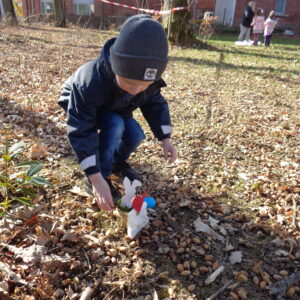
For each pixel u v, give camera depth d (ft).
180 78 20.75
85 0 66.08
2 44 26.30
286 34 64.54
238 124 13.46
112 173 8.84
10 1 45.27
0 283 5.32
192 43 35.73
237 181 9.10
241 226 7.31
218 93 17.87
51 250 6.18
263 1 66.49
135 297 5.52
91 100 5.96
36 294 5.32
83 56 24.89
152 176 9.09
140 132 7.77
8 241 6.27
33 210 7.06
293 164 10.23
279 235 7.06
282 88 19.48
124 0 62.90
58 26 48.65
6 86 15.92
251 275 6.06
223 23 65.46
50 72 19.42
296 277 5.93
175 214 7.55
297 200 8.30
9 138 10.41
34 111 12.92
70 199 7.72
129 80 5.17
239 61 27.86
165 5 35.19
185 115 14.15
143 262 6.16
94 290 5.56
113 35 40.24
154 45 4.88
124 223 6.78
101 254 6.26
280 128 13.21
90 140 5.99
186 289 5.69
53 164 9.21
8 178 6.99
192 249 6.53
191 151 10.75
